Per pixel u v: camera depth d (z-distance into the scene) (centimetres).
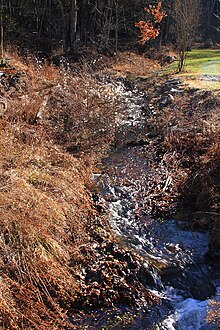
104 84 1309
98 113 947
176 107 1062
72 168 657
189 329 380
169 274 452
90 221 543
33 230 434
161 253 491
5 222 433
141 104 1199
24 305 378
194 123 903
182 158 768
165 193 648
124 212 590
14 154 623
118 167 763
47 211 474
